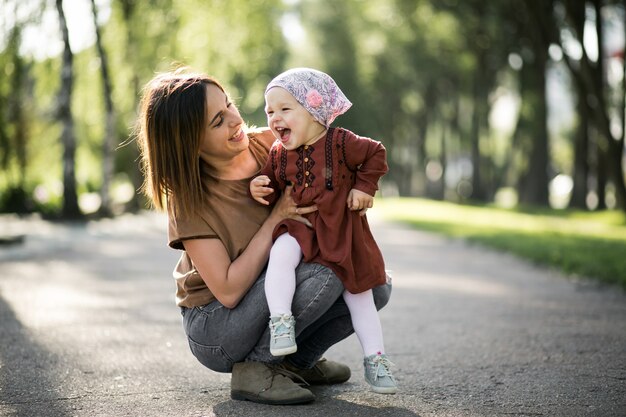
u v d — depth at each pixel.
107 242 14.85
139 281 8.93
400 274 9.89
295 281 3.35
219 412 3.39
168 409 3.47
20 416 3.39
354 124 45.84
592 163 34.81
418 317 6.41
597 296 7.76
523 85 34.03
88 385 3.97
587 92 22.67
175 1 20.52
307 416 3.31
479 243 14.88
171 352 4.88
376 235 17.84
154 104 3.35
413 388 3.89
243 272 3.35
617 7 25.91
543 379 4.09
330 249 3.34
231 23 22.56
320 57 46.00
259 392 3.50
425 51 37.44
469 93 40.78
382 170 3.41
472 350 4.96
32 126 21.56
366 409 3.44
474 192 40.62
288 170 3.43
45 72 19.53
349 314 3.56
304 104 3.36
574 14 20.98
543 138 33.75
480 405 3.54
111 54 21.02
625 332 5.62
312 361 3.73
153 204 3.48
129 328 5.78
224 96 3.40
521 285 8.75
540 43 25.39
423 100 46.16
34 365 4.48
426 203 40.81
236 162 3.51
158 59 20.80
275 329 3.28
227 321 3.43
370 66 45.44
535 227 19.34
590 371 4.29
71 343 5.18
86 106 22.47
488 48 33.47
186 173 3.32
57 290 8.03
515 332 5.65
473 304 7.20
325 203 3.36
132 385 3.97
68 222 20.33
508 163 53.66
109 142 21.03
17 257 11.59
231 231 3.41
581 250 11.77
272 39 26.66
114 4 20.42
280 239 3.39
